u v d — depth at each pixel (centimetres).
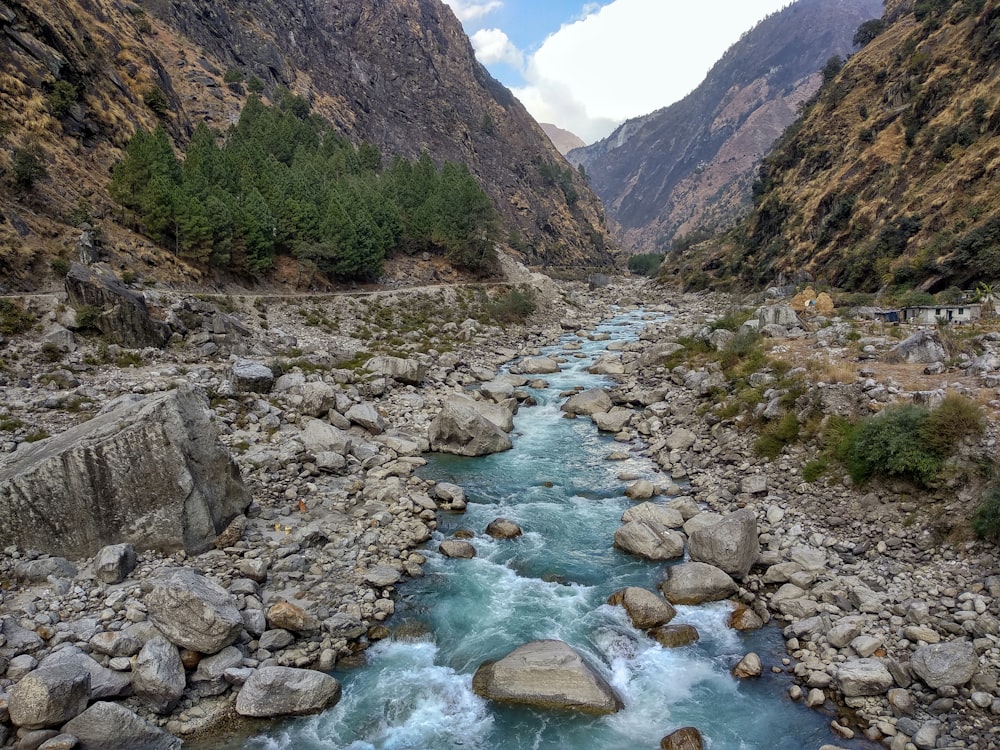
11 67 6238
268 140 11088
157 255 5994
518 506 2916
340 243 8150
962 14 11131
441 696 1691
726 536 2200
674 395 4284
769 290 10262
